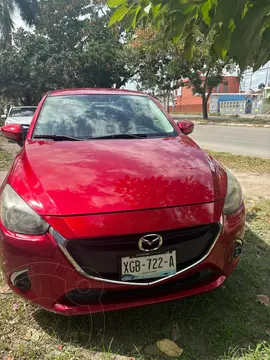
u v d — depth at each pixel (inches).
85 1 1043.3
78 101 135.9
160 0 61.1
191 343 79.2
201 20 69.5
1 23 936.3
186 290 81.3
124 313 88.8
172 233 77.0
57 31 1057.5
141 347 78.2
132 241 74.3
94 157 95.7
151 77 1041.5
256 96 1581.0
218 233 81.7
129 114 132.0
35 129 120.3
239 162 285.0
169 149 105.7
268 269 110.7
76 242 73.2
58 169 88.1
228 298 94.7
